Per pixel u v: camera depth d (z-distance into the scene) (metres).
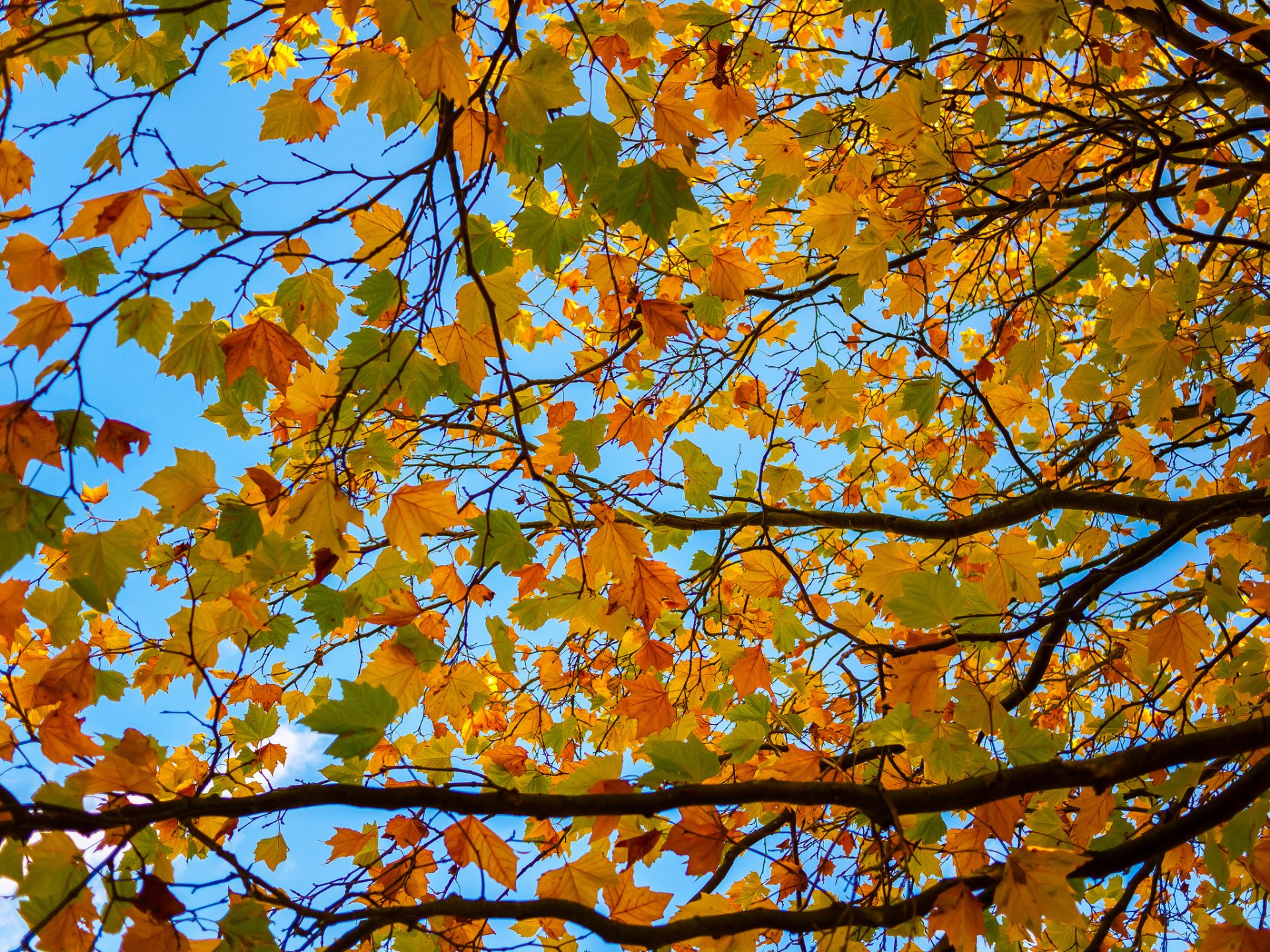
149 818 1.39
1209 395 3.76
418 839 2.05
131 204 1.66
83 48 2.27
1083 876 1.69
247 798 1.46
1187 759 1.72
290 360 2.10
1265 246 2.65
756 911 1.59
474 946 1.84
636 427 2.98
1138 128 2.75
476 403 2.35
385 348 1.95
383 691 1.66
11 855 1.47
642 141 1.71
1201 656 2.27
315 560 1.86
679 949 1.76
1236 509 2.27
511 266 2.19
